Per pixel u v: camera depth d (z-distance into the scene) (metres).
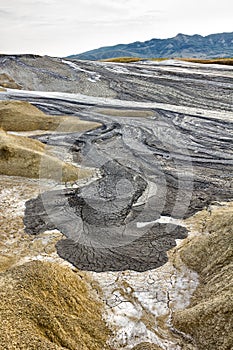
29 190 11.55
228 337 5.60
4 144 13.42
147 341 6.10
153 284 7.49
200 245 8.27
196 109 22.17
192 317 6.29
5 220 9.87
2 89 27.80
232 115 20.86
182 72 33.56
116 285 7.46
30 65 33.50
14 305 5.54
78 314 6.29
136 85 28.83
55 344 5.05
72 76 31.62
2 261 8.02
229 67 36.28
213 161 14.38
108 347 5.89
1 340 4.78
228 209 10.30
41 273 6.55
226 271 7.06
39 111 21.28
